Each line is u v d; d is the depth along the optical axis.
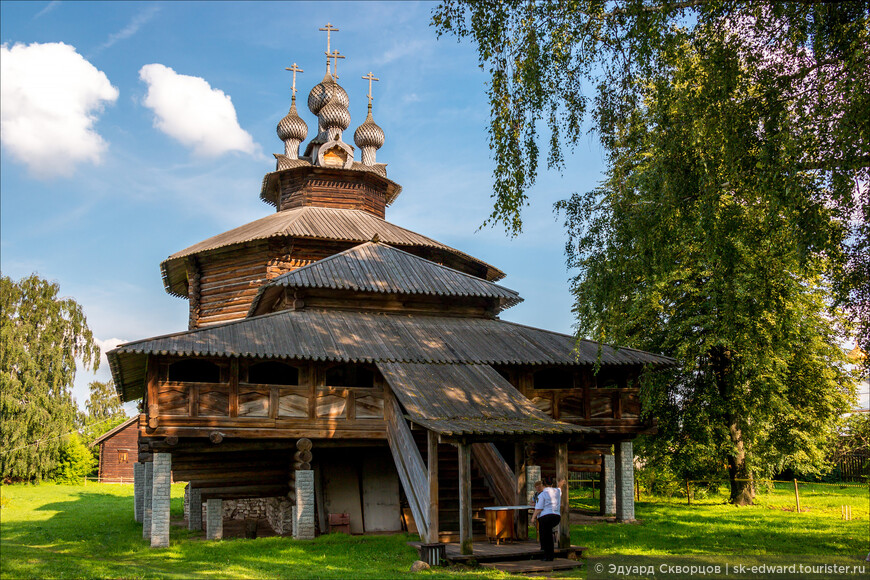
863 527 21.08
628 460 22.61
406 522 20.42
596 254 16.38
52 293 52.00
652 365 22.03
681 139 15.07
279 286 21.56
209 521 19.88
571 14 15.09
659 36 14.45
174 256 27.73
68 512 30.38
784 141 13.26
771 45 14.31
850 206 13.56
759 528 20.89
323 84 33.47
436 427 15.02
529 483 22.22
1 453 44.97
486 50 15.48
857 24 13.12
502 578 12.91
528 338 22.28
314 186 30.64
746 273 18.41
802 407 28.50
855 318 15.26
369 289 21.16
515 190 15.83
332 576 13.11
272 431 18.48
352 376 24.16
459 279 23.11
